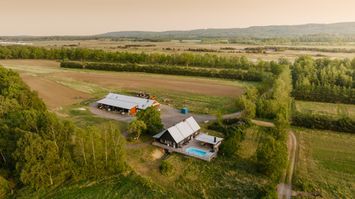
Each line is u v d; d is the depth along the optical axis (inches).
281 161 2395.4
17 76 3759.8
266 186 2239.2
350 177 2461.9
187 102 4594.0
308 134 3373.5
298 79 5398.6
